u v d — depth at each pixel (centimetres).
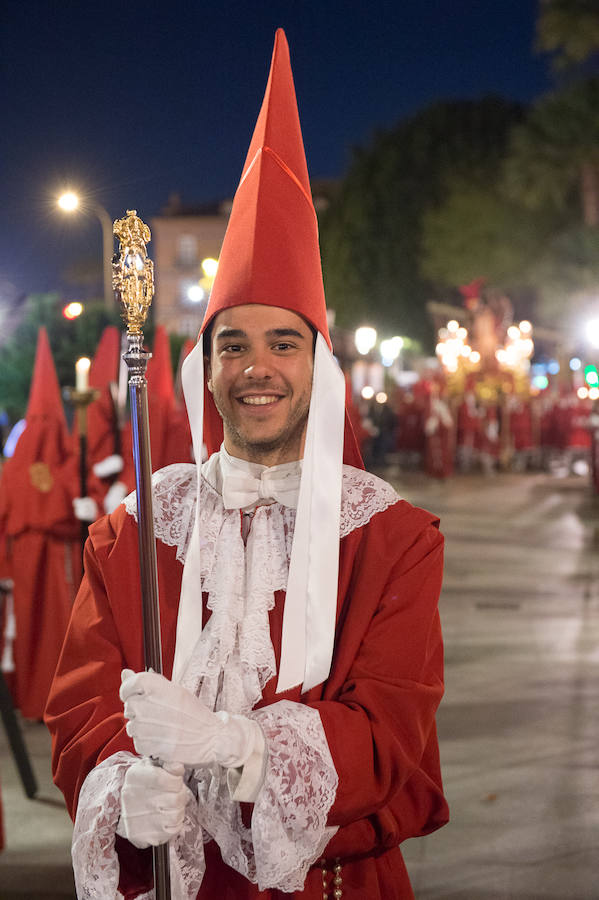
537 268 2852
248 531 189
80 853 160
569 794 446
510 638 715
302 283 178
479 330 2183
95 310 1535
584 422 2144
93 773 165
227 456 191
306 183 187
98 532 193
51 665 568
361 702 167
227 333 180
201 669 176
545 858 390
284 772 156
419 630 174
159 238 6284
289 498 187
